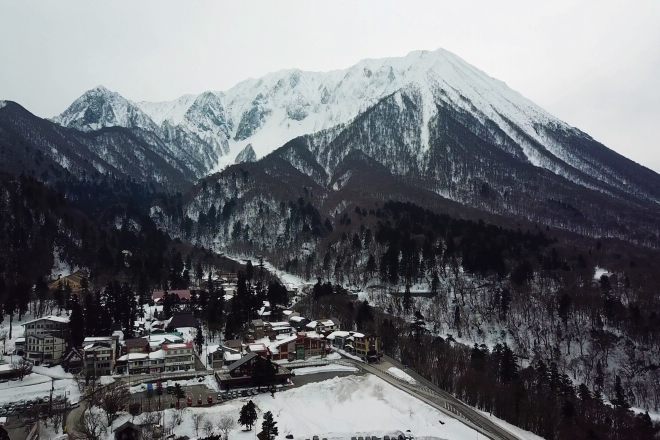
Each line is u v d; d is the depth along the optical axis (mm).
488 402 132875
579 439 123938
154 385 131125
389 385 138500
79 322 156125
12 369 133500
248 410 110875
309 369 151625
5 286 192875
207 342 174125
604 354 186625
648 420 140000
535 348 194000
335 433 112062
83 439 99000
